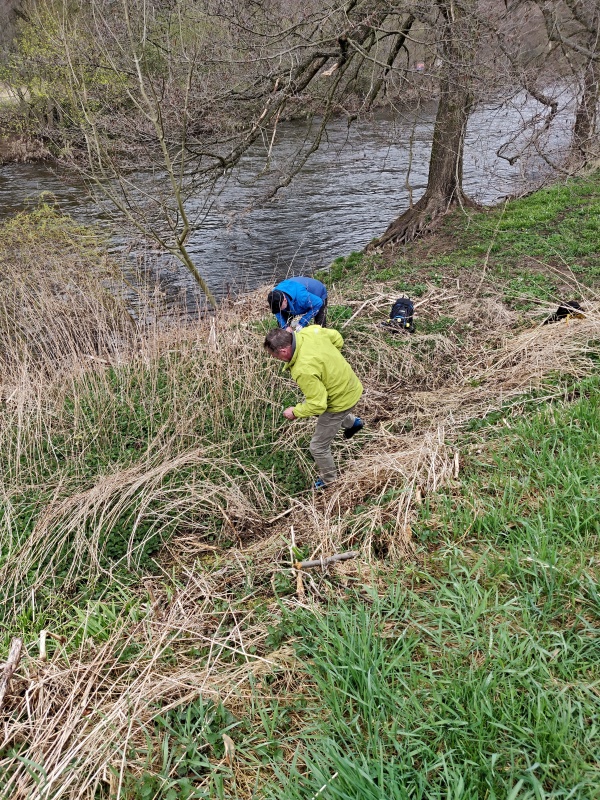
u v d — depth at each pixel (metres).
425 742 2.65
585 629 3.06
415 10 9.46
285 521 4.84
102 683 3.24
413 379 6.77
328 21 9.95
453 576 3.53
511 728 2.59
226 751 2.73
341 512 4.62
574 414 4.92
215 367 6.49
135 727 2.99
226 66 10.02
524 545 3.71
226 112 10.42
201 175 11.38
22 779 2.78
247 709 3.01
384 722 2.75
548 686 2.77
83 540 4.55
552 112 11.38
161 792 2.64
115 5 8.89
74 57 9.24
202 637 3.49
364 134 22.75
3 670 3.29
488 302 7.99
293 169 11.73
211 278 12.44
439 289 8.73
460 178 12.70
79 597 4.23
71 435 5.81
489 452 4.82
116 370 6.76
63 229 10.67
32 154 21.77
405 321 7.45
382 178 19.06
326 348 4.53
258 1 9.80
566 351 6.01
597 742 2.51
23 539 4.68
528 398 5.55
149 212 10.95
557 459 4.39
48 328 7.99
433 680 2.86
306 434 5.79
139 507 4.86
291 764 2.69
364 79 12.66
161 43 9.67
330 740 2.60
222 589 4.07
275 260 13.31
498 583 3.47
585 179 13.56
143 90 8.01
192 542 4.73
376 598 3.40
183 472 5.32
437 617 3.30
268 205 16.69
